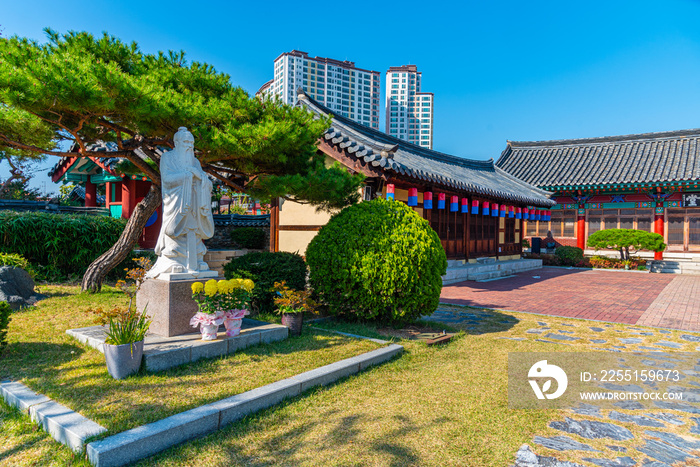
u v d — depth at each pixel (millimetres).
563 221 24812
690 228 21188
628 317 9102
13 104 4887
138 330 4648
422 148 18125
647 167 22516
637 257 21141
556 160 26859
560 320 8602
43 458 3059
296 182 6969
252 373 4574
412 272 6734
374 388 4645
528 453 3443
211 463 3111
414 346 6176
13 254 8172
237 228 17141
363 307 7035
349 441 3498
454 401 4383
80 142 6723
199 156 7129
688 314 9484
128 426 3275
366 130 15094
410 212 7219
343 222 7281
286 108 7414
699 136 23672
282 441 3461
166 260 5617
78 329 5555
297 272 7547
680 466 3305
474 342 6715
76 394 3850
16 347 4992
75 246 9219
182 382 4223
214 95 7238
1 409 3785
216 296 5215
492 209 16672
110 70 5035
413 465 3207
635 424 4035
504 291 12742
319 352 5445
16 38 5555
